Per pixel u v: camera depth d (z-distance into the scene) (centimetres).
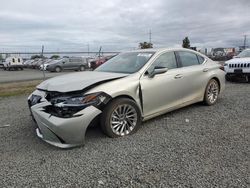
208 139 429
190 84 584
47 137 409
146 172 325
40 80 1570
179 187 288
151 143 419
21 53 2734
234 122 518
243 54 1169
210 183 294
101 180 310
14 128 527
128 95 457
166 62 547
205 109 627
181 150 388
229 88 952
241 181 295
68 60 2986
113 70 528
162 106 524
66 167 346
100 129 452
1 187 302
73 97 403
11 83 1398
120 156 374
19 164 359
